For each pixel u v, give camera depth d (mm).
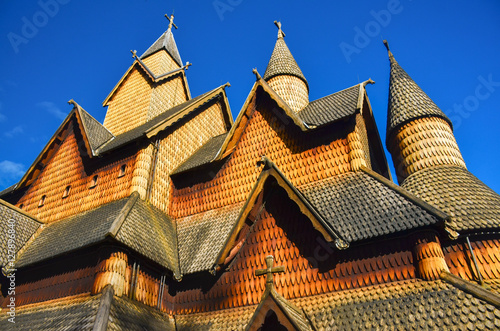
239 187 13836
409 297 8062
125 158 15109
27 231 14578
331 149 12703
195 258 11500
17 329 10336
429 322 7250
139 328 9227
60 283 11523
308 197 11539
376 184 10703
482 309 7062
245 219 10633
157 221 13203
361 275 9094
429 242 8609
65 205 15633
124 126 20875
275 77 20297
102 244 10688
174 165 16250
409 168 14359
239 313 9906
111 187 14523
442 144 14078
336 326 8094
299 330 7059
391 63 17891
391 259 8961
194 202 14633
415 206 9266
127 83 23547
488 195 11406
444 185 12211
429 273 8297
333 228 9617
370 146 16594
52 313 10367
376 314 7965
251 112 15281
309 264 9836
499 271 9484
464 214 10586
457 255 9820
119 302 9617
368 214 9711
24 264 12516
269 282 7969
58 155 17891
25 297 12172
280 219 10828
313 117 13984
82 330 8164
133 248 10523
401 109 15484
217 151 15977
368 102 14945
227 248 10273
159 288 11359
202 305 10828
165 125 15992
